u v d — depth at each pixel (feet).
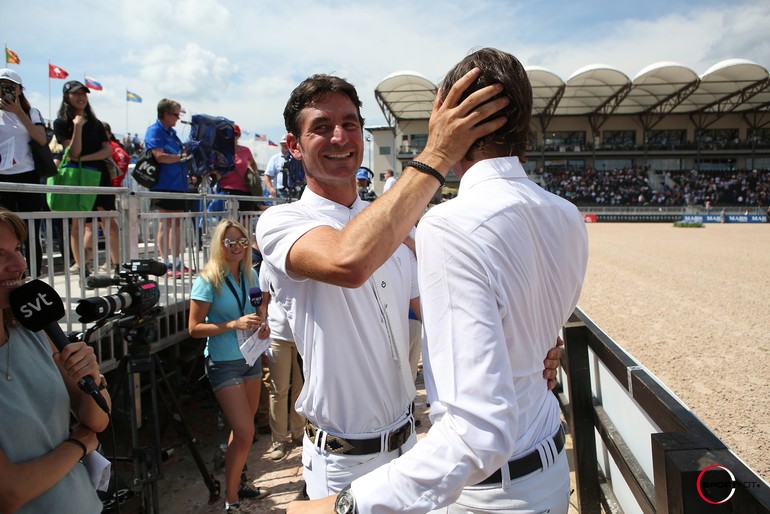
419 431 13.88
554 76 121.08
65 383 6.17
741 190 144.46
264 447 13.65
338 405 5.33
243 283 11.51
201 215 15.40
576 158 158.51
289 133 5.64
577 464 7.82
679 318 25.66
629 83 124.26
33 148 14.06
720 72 122.31
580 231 4.10
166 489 11.43
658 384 4.96
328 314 5.15
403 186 3.85
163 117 18.66
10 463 5.04
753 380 16.67
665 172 154.92
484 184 3.81
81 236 10.87
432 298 3.47
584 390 7.83
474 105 3.69
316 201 5.51
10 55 42.22
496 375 3.22
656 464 3.51
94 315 7.32
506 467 3.85
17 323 5.55
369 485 3.48
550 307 3.89
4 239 5.18
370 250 3.75
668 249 60.95
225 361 10.71
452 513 4.08
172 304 13.62
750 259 50.26
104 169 16.84
